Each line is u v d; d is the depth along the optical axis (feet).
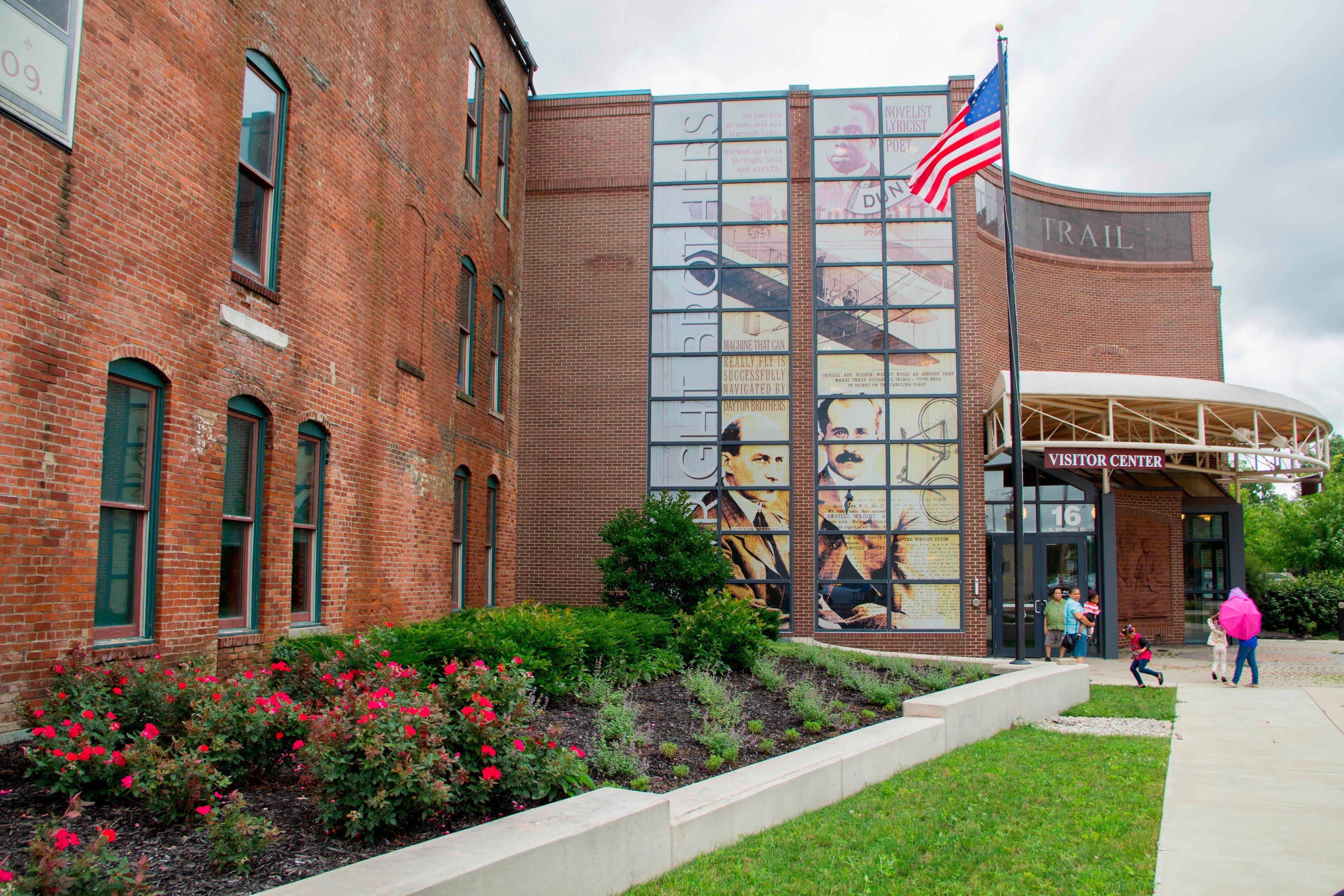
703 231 72.38
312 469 37.65
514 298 68.80
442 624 37.17
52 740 18.98
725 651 43.55
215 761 19.30
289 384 34.94
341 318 39.17
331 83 38.47
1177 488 81.56
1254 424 70.08
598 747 26.58
